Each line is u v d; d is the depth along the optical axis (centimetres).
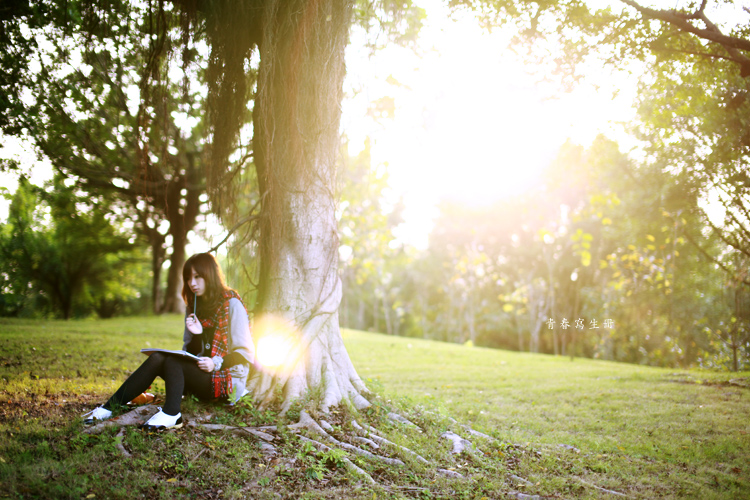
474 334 3127
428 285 3438
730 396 680
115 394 377
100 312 2967
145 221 2106
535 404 663
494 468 384
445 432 462
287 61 499
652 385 781
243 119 579
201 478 312
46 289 2402
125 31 630
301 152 498
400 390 732
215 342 410
